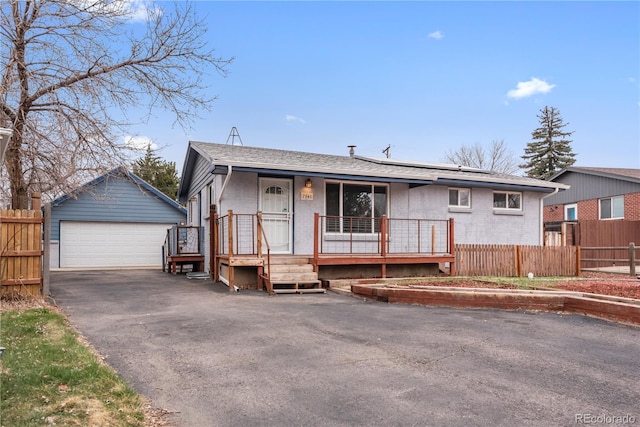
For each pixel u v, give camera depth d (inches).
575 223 697.0
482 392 161.8
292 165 468.1
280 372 183.5
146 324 269.3
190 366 190.7
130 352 210.2
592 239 702.5
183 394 160.1
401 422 137.5
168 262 666.2
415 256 488.7
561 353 209.8
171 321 278.1
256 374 181.2
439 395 159.0
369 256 467.2
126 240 813.9
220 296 385.7
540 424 136.2
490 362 196.4
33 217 337.1
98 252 793.6
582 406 149.6
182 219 848.3
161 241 835.4
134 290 425.7
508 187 636.1
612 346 221.6
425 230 581.0
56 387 152.6
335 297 383.9
